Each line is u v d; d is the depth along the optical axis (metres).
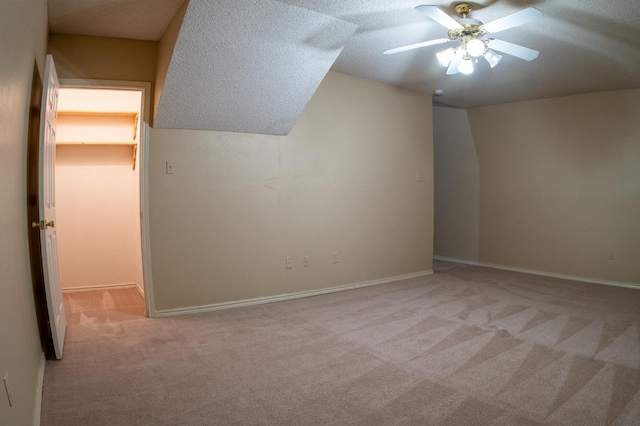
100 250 4.87
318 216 4.55
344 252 4.78
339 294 4.55
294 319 3.64
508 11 3.02
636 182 5.00
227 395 2.29
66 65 3.41
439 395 2.30
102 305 4.11
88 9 2.94
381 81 4.97
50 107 2.67
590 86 4.96
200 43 3.00
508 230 6.09
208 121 3.77
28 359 1.97
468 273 5.78
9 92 1.69
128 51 3.57
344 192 4.76
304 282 4.47
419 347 3.00
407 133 5.37
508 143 6.03
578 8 2.91
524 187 5.90
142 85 3.61
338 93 4.65
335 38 3.26
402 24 3.23
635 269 5.01
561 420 2.06
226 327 3.43
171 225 3.73
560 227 5.58
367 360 2.77
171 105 3.48
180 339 3.15
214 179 3.90
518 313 3.85
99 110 4.55
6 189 1.65
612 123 5.14
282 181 4.27
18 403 1.61
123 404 2.19
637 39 3.45
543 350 2.96
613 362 2.76
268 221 4.20
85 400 2.22
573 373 2.59
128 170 4.96
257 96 3.63
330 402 2.22
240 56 3.19
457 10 2.95
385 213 5.17
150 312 3.68
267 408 2.16
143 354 2.86
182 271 3.79
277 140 4.23
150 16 3.06
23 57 2.02
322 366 2.67
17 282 1.83
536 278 5.48
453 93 5.46
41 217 2.38
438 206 6.96
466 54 3.01
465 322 3.57
